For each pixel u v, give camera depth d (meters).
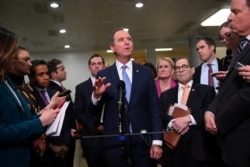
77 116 2.84
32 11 6.13
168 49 12.41
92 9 6.15
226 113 1.40
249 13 1.45
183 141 2.10
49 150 2.26
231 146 1.41
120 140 1.79
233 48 2.16
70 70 11.52
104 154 1.86
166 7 6.23
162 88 3.16
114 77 1.91
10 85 1.52
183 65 2.33
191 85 2.33
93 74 3.02
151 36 9.38
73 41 9.47
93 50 11.45
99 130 2.19
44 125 1.47
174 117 2.17
